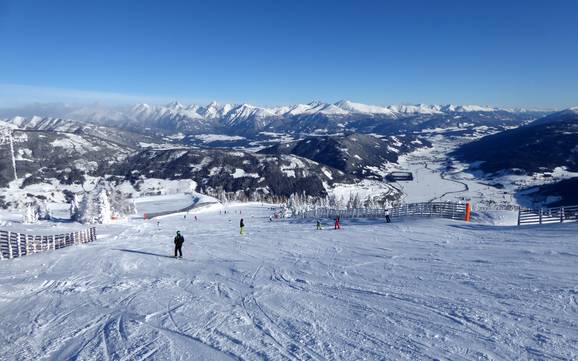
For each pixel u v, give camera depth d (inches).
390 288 554.6
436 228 1230.3
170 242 1353.3
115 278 765.3
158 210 4200.3
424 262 721.6
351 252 909.8
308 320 441.4
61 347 406.3
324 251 957.2
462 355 330.3
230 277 710.5
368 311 459.8
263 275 710.5
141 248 1192.2
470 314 422.9
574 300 439.8
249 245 1163.9
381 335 383.2
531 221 1226.6
